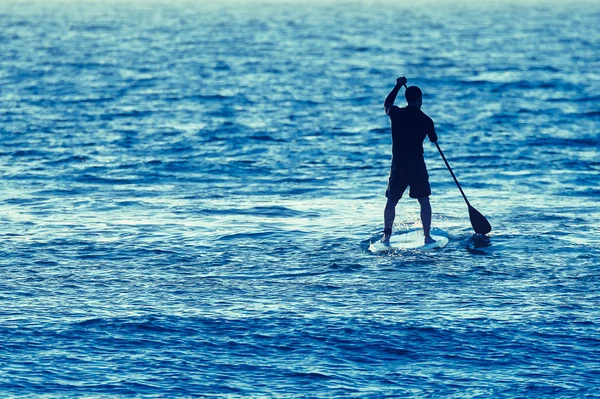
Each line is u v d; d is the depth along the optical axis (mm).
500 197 56219
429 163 71688
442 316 32125
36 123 95312
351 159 74062
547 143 82625
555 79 151000
